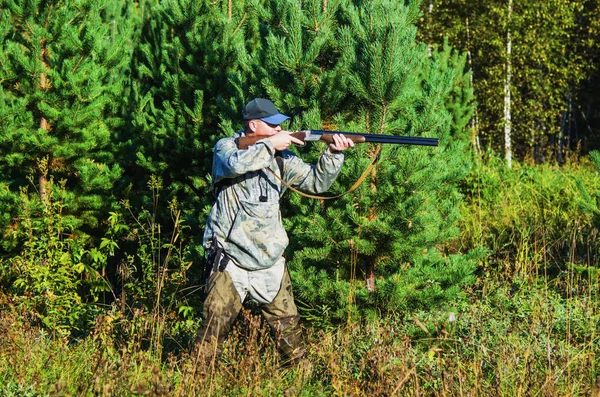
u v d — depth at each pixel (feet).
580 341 24.14
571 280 28.68
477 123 80.89
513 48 83.61
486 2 81.97
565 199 42.86
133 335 23.24
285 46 25.96
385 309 25.52
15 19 39.19
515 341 22.13
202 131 35.35
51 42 37.63
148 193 38.09
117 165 38.75
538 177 51.80
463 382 19.07
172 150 35.83
